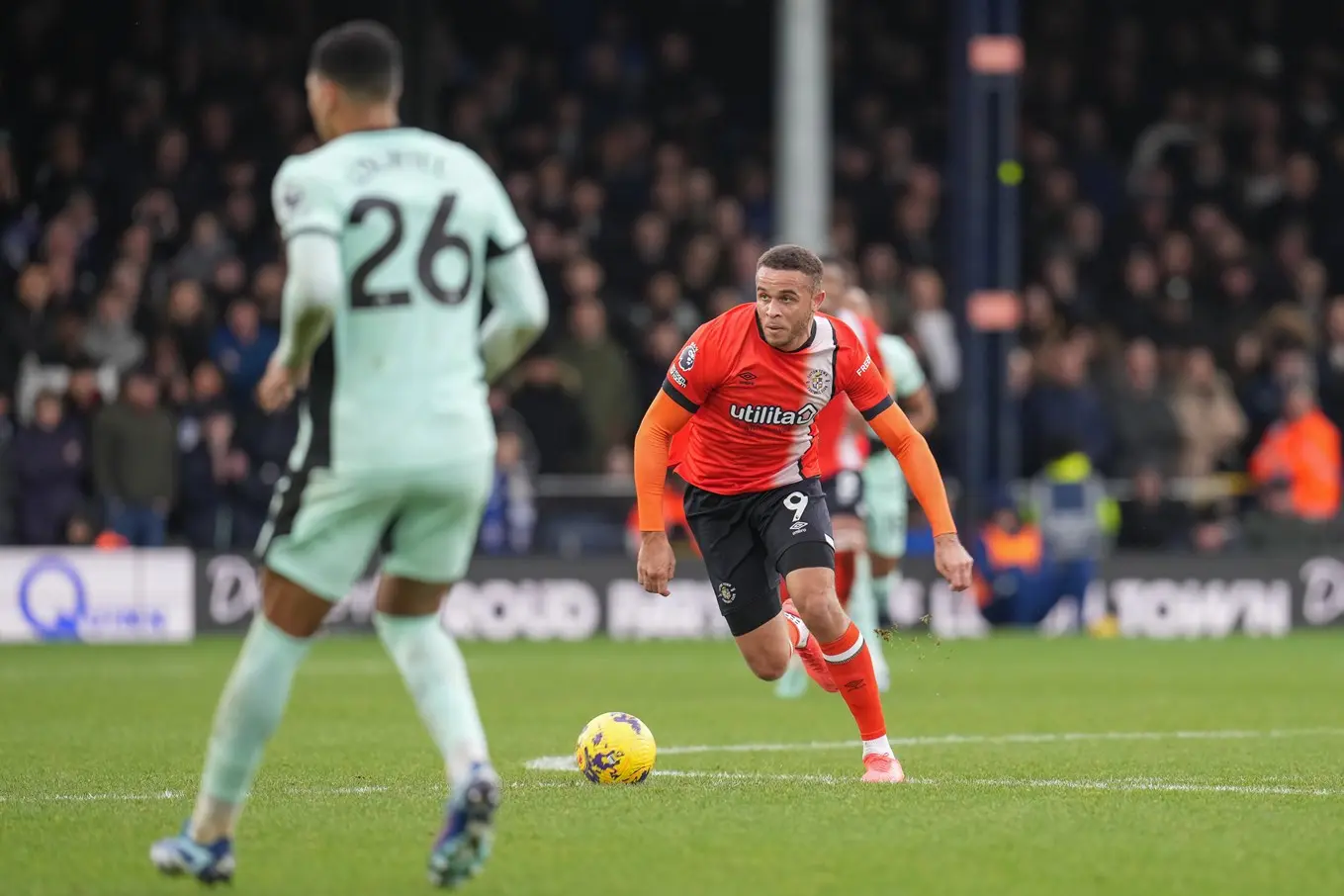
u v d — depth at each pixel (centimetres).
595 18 8800
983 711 3894
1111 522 7031
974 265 6962
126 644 6069
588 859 1934
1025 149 8675
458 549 1812
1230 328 8044
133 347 6719
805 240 6681
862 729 2667
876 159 8325
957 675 4866
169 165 7462
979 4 6912
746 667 5238
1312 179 8731
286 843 2045
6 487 6300
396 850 2002
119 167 7419
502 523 6606
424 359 1769
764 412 2583
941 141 8875
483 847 1678
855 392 2569
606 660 5516
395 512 1792
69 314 6550
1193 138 8812
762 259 2497
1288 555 7075
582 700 4169
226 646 5981
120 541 6303
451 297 1788
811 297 2486
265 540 1798
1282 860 1950
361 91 1806
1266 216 8669
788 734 3434
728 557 2705
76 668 5103
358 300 1761
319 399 1780
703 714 3834
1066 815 2248
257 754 1783
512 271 1827
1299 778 2686
